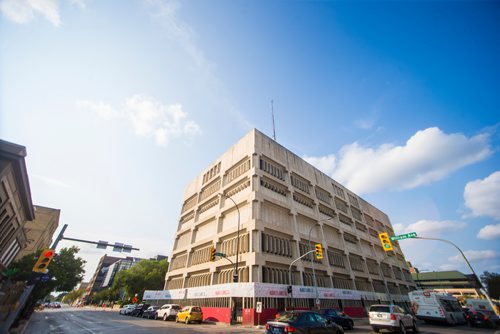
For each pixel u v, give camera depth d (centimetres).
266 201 2953
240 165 3512
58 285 3020
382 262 4738
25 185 1245
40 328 1692
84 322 2203
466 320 2325
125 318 2786
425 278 8450
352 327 1823
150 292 3984
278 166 3634
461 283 7681
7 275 1783
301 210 3425
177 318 2361
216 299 2541
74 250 3309
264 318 2052
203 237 3581
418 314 2116
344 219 4528
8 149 1027
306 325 984
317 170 4619
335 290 2956
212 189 3984
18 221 1488
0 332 1128
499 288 6019
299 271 2764
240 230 2819
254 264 2367
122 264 10838
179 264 3906
